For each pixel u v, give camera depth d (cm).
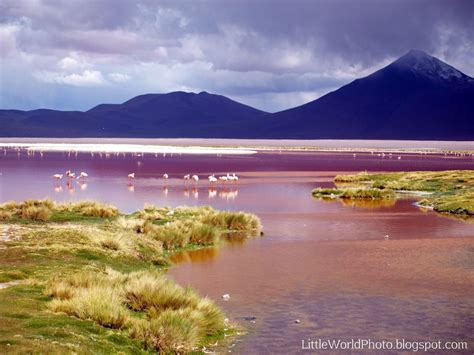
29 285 1975
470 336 1780
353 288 2328
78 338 1451
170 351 1534
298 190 6825
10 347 1291
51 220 3597
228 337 1741
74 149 18938
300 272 2609
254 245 3303
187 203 5375
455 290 2308
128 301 1853
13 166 10269
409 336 1770
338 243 3378
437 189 6731
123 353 1436
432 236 3650
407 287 2350
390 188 6944
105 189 6556
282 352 1619
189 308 1767
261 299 2156
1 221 3403
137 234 3209
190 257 2950
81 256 2562
